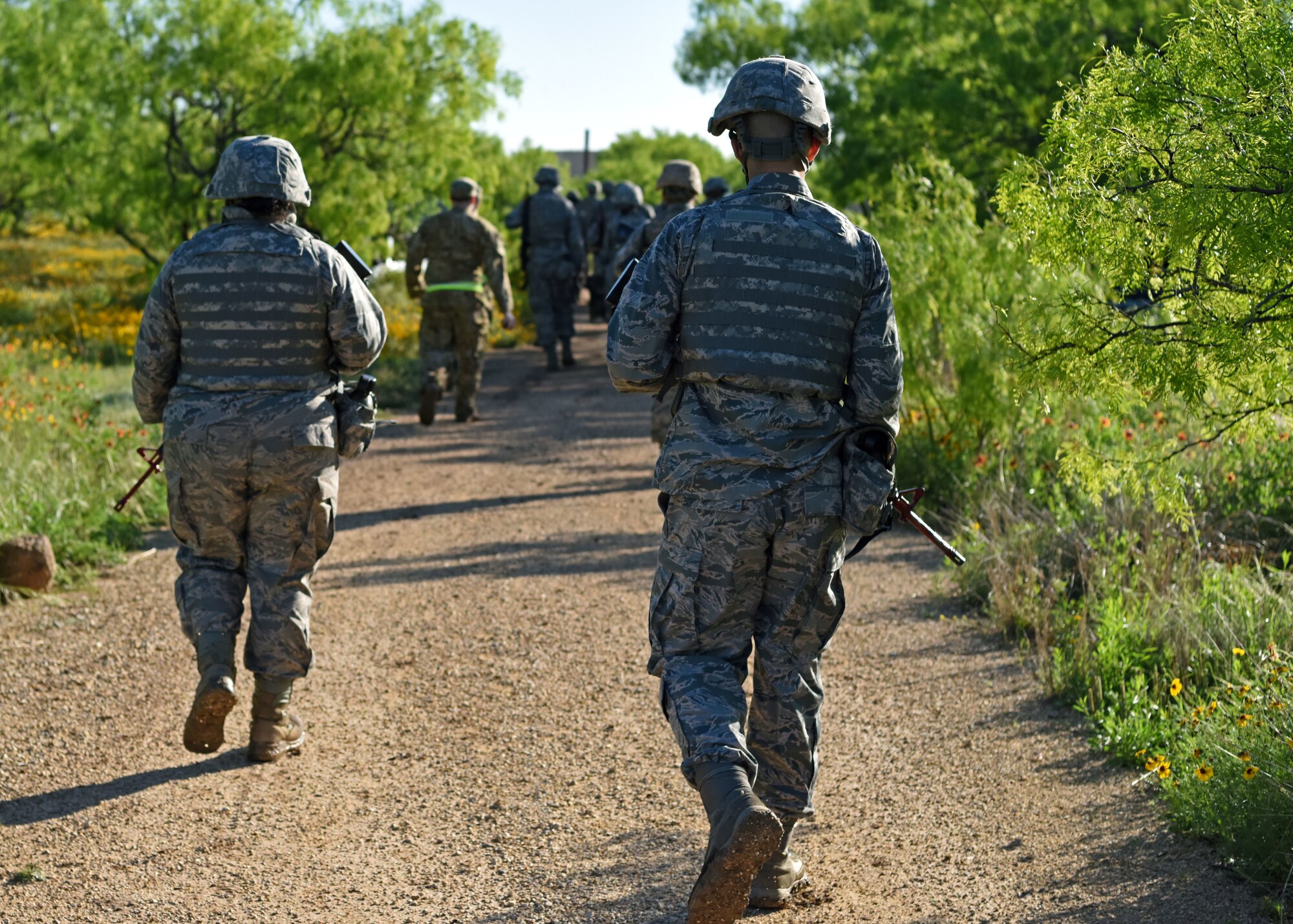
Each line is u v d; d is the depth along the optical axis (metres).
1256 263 3.08
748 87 2.83
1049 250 3.56
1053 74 13.60
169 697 4.52
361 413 4.01
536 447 10.35
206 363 3.84
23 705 4.39
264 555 3.95
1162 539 5.24
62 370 11.92
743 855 2.38
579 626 5.44
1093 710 4.20
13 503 6.41
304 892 3.15
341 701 4.57
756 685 2.93
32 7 20.92
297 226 3.98
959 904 3.01
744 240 2.78
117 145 17.03
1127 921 2.88
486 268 11.17
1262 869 3.01
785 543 2.78
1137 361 3.43
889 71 16.86
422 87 17.58
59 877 3.20
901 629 5.30
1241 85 3.21
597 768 3.94
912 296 7.55
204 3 16.30
